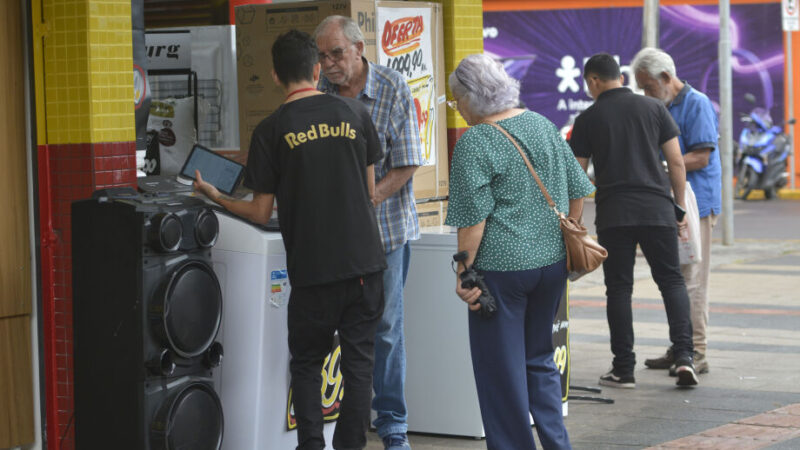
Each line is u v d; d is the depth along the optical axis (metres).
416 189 7.43
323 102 5.80
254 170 5.76
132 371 5.53
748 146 25.66
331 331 5.81
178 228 5.55
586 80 8.45
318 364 5.91
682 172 8.39
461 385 7.13
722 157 17.91
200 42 7.74
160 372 5.53
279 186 5.76
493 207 5.70
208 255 5.82
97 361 5.62
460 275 5.69
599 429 7.30
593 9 28.89
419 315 7.19
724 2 17.91
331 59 6.23
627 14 28.72
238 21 7.27
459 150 5.68
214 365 5.85
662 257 8.31
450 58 7.85
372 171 6.02
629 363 8.49
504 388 5.75
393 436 6.59
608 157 8.23
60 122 6.04
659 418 7.56
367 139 5.93
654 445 6.86
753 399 8.05
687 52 28.66
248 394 5.99
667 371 9.16
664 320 11.63
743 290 13.47
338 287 5.71
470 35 7.92
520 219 5.69
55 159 6.07
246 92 7.28
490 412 5.80
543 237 5.71
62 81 6.01
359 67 6.32
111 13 6.05
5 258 6.06
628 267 8.41
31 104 6.13
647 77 8.98
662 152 8.48
